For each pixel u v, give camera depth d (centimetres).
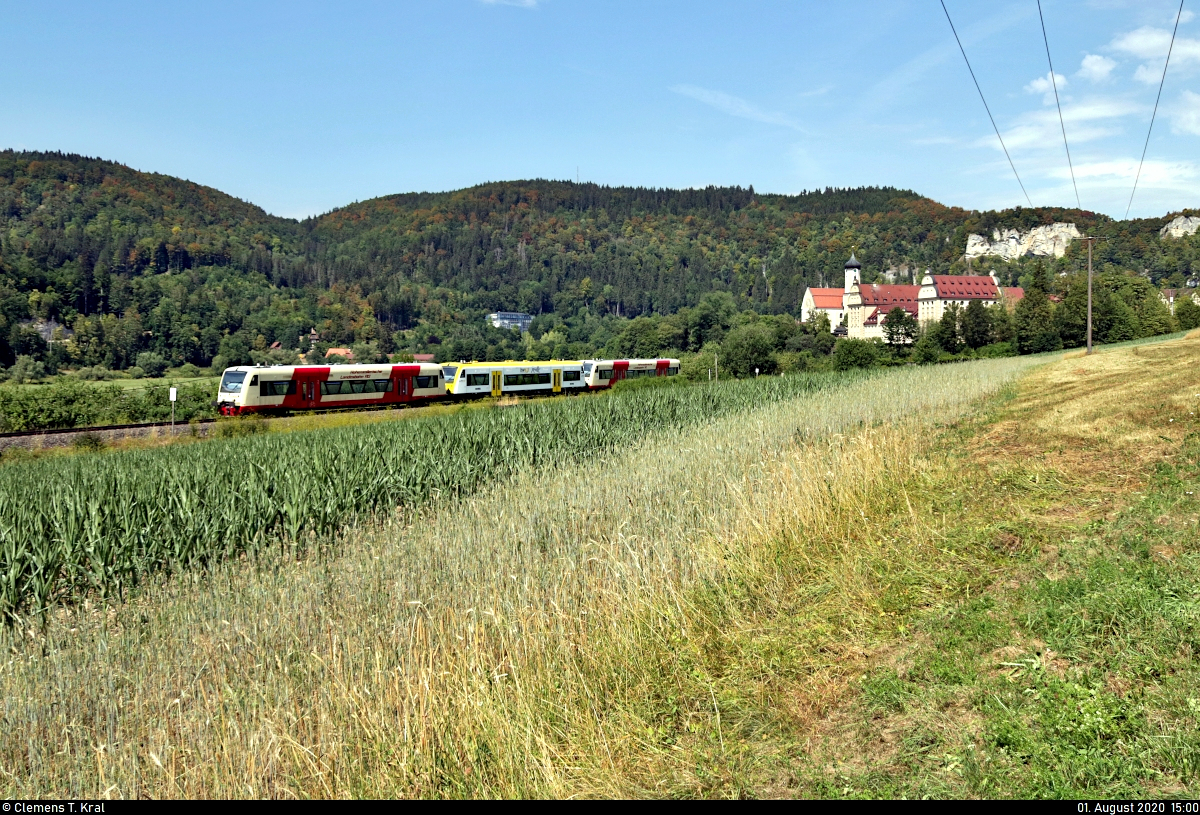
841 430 1797
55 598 989
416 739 550
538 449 1881
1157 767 448
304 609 806
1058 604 646
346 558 974
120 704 655
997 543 845
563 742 577
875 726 549
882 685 590
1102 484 1010
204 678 688
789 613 766
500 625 697
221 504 1249
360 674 620
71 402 4234
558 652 670
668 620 741
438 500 1330
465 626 702
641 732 575
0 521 1112
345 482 1409
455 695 598
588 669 663
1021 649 603
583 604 777
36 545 1019
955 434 1612
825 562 878
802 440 1631
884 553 870
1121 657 554
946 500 1038
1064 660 577
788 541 950
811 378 3628
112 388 4600
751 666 661
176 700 615
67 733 602
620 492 1170
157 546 1105
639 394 2892
